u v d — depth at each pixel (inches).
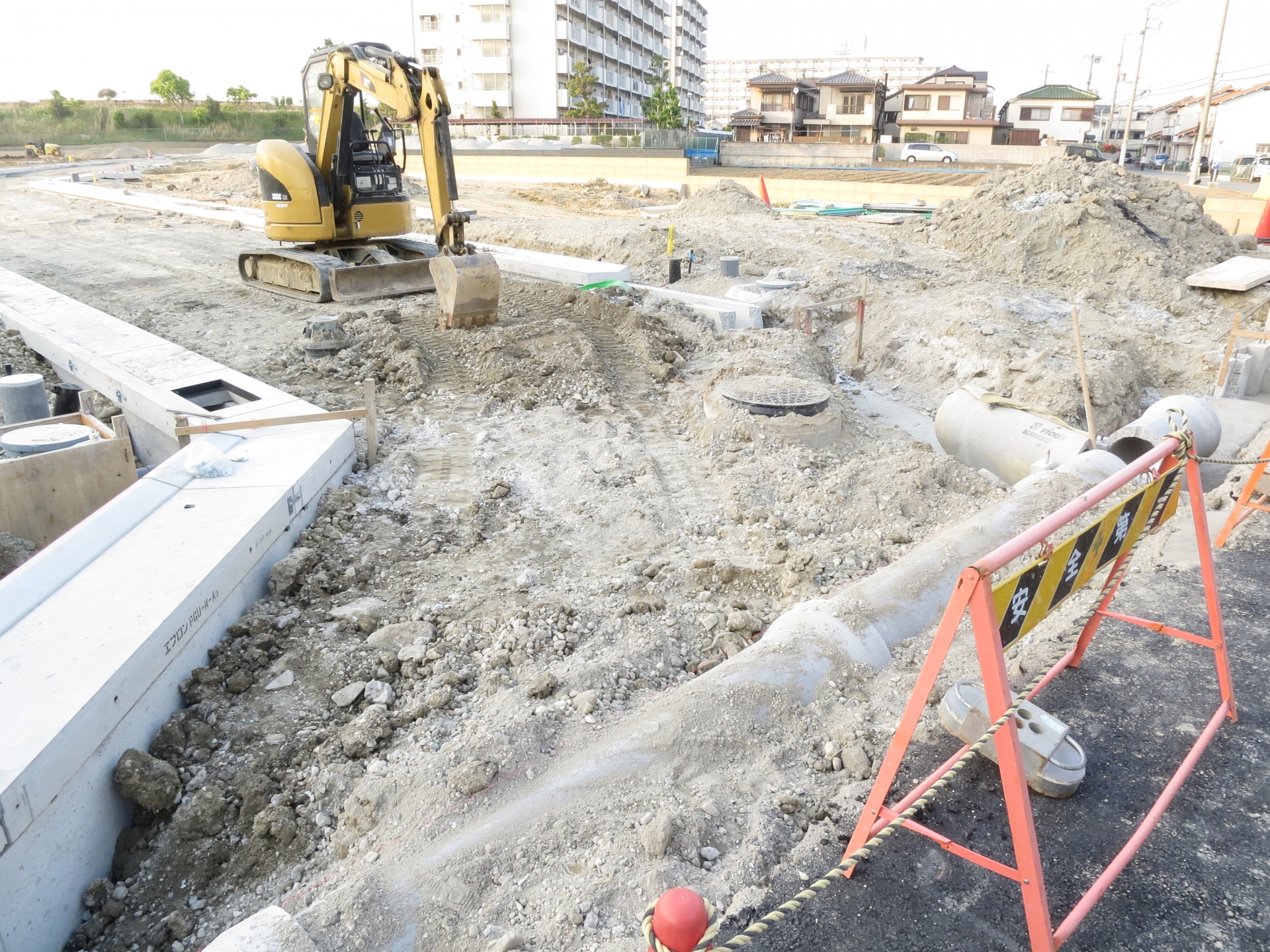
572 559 272.8
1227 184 1669.5
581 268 625.0
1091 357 490.0
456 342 474.0
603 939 122.9
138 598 201.3
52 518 298.0
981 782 154.0
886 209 1112.8
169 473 275.9
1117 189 743.7
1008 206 745.6
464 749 168.6
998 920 127.3
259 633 224.2
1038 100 2396.7
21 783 142.5
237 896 155.9
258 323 542.6
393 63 464.1
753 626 229.5
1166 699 177.6
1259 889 133.3
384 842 153.5
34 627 188.9
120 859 165.3
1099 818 147.6
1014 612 114.4
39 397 369.7
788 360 446.0
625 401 423.2
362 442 358.6
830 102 2330.2
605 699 193.3
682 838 140.7
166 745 183.8
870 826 122.7
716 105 5920.3
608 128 2065.7
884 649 192.9
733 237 786.8
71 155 2223.2
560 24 2504.9
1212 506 273.0
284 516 263.7
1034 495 261.7
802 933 125.3
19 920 142.7
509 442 368.5
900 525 281.4
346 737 184.7
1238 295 627.5
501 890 133.0
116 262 745.6
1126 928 126.7
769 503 309.0
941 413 398.0
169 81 2746.1
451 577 259.1
